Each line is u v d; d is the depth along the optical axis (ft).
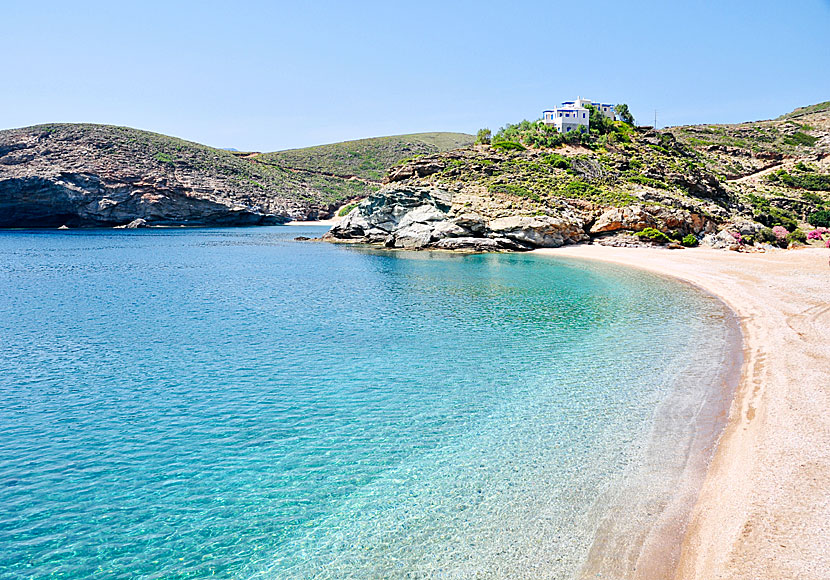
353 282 129.08
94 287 125.18
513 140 323.98
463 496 34.09
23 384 58.08
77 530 32.09
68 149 409.49
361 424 46.47
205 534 31.42
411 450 41.19
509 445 41.06
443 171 257.75
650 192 226.99
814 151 458.50
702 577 24.86
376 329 81.10
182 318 90.27
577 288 115.14
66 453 42.16
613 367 59.47
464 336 76.13
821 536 26.84
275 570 27.99
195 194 403.54
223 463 40.04
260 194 460.96
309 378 59.11
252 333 79.61
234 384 57.57
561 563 26.96
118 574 28.09
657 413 45.44
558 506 32.17
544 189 228.63
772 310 83.61
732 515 29.48
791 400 45.14
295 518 32.71
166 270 157.17
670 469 35.63
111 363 65.51
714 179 285.84
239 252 211.61
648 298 101.60
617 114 391.04
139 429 46.44
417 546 29.22
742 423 41.65
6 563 28.99
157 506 34.55
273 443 43.21
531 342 71.97
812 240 233.14
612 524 29.91
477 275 137.59
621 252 180.96
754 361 57.62
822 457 34.81
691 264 149.28
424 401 51.55
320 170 581.94
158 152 455.63
